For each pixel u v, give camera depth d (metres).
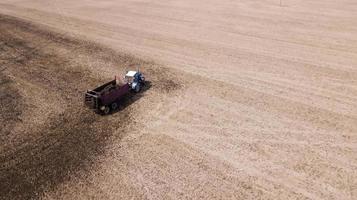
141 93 26.08
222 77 28.06
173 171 18.06
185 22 42.97
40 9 51.66
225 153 19.28
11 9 52.25
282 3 49.91
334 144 19.67
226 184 17.05
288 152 19.16
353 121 21.69
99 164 18.73
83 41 37.62
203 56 32.38
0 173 18.28
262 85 26.53
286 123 21.75
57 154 19.64
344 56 31.20
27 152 19.88
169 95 25.62
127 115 23.30
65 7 52.34
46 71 30.48
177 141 20.45
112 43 36.75
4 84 28.22
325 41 34.91
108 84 24.66
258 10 47.00
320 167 17.94
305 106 23.55
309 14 44.19
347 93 25.00
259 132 21.00
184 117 22.80
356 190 16.34
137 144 20.28
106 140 20.73
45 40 38.47
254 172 17.78
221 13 46.25
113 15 47.19
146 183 17.31
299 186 16.77
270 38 36.34
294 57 31.38
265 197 16.17
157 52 33.84
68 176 17.95
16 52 35.19
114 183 17.39
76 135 21.33
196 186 17.00
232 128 21.50
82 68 30.84
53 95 26.25
